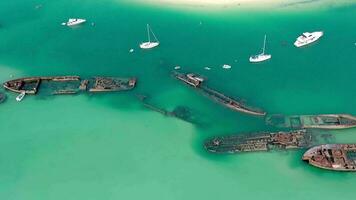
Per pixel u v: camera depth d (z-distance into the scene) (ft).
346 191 220.23
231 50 322.96
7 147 256.32
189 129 261.44
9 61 331.57
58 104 286.46
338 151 236.02
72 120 273.33
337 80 290.15
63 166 241.96
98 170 238.27
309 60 309.01
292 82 290.97
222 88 289.94
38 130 267.18
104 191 226.38
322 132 250.98
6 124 272.92
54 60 328.90
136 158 244.63
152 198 221.46
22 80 303.07
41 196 225.76
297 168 232.53
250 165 235.81
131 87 294.25
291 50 318.65
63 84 301.63
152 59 320.70
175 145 251.60
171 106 279.28
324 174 229.25
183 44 333.21
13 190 229.86
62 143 256.93
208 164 238.27
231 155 241.96
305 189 222.28
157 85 296.92
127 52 329.93
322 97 277.44
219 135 255.09
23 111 282.15
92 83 299.99
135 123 268.62
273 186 224.33
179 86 294.66
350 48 317.42
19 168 242.58
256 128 257.14
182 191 224.33
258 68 304.91
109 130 264.31
